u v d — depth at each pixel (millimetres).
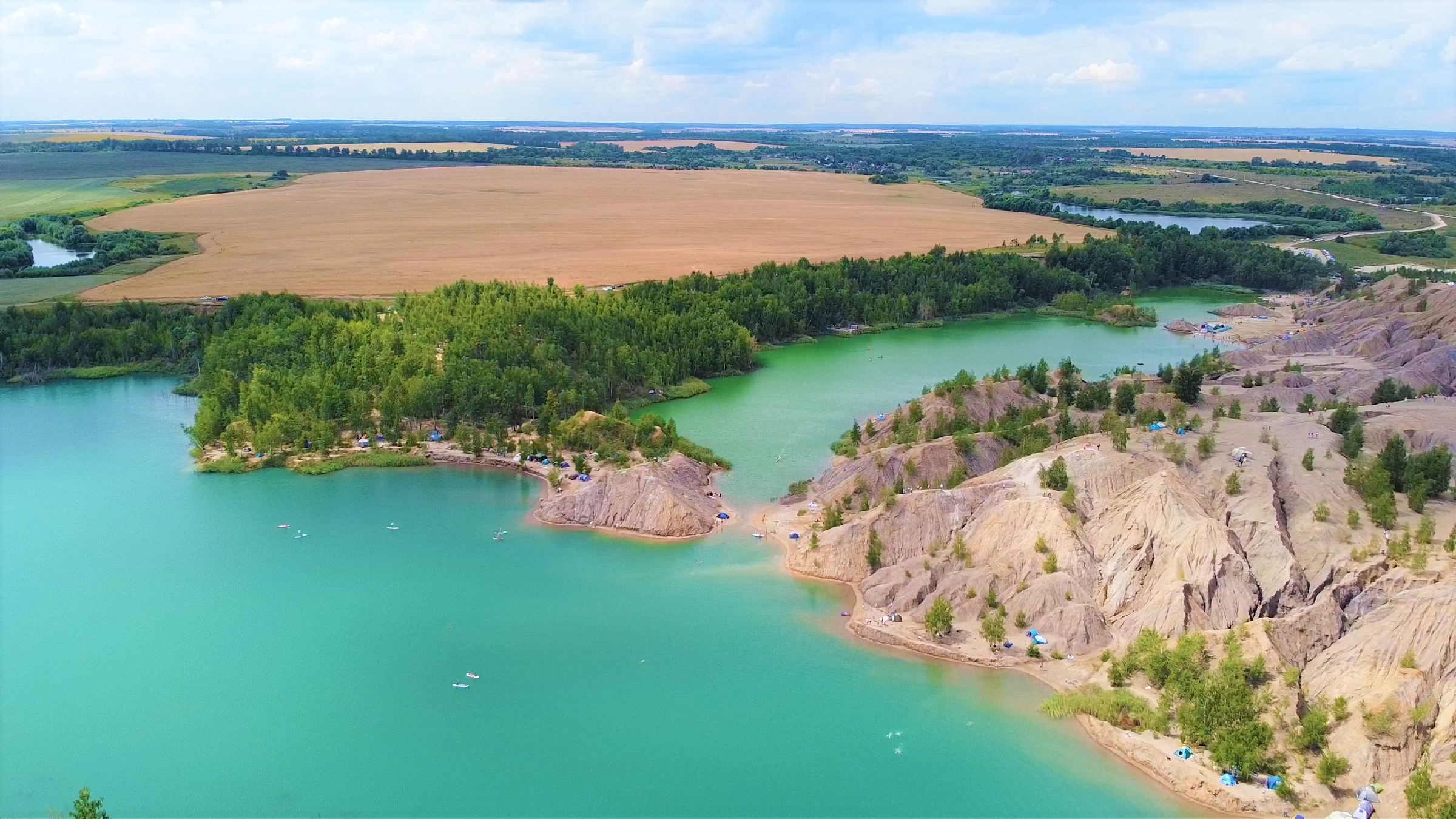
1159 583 101125
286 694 91250
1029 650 97062
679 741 85000
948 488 123000
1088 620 98688
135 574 113562
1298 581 99875
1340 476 115688
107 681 92812
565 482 138250
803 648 99188
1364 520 107875
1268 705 84438
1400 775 77500
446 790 79000
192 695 90938
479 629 102000
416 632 101562
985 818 76250
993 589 104250
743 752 83812
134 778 80438
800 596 109500
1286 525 108125
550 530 126438
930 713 89125
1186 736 83250
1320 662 89375
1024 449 132125
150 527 126250
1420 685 82250
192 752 83500
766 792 79000
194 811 76688
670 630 102188
